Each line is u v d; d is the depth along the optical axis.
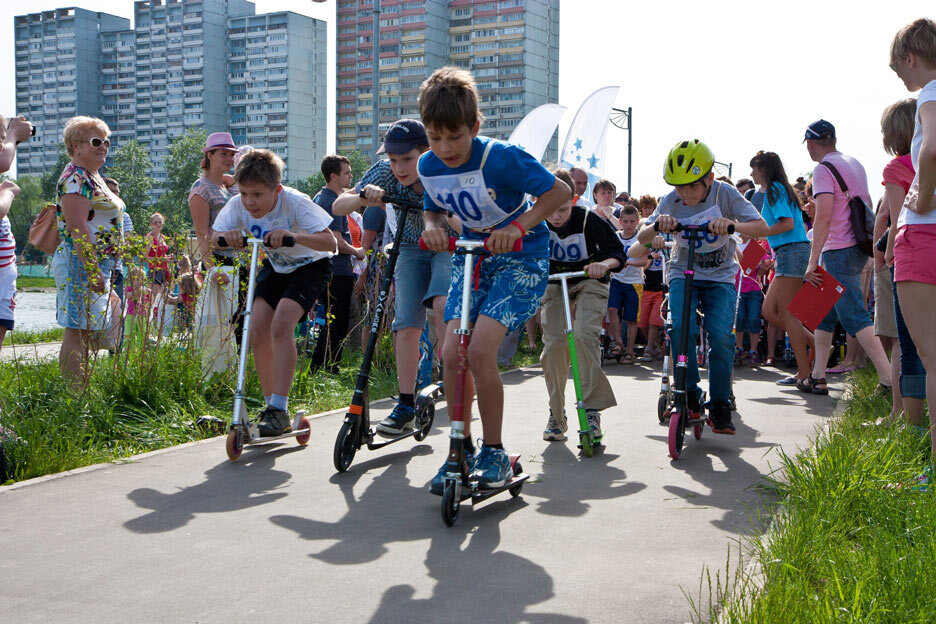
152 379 6.24
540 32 137.50
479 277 4.07
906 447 4.47
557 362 5.68
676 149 5.43
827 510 3.51
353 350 9.88
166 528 3.70
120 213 6.25
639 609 2.81
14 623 2.73
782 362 11.15
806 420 6.53
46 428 5.19
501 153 3.82
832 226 7.03
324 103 145.75
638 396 7.82
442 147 3.74
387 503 4.11
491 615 2.77
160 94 142.25
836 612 2.46
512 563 3.27
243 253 6.53
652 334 11.16
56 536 3.59
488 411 4.02
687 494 4.30
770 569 2.97
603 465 4.99
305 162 143.00
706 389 8.65
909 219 4.14
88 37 144.38
